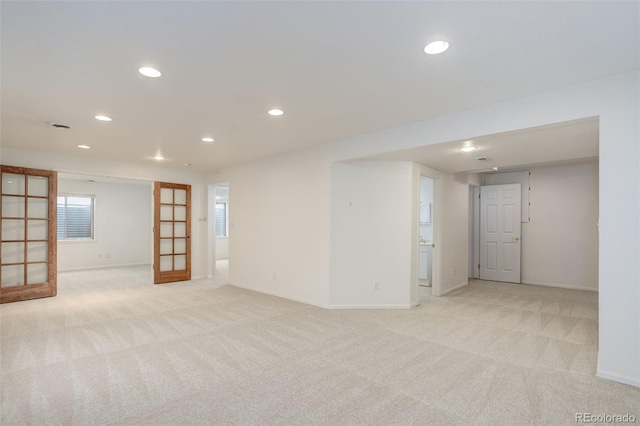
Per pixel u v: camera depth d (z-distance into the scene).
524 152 4.15
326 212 4.81
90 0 1.72
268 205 5.79
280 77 2.65
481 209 7.40
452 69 2.51
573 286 6.36
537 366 2.90
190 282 6.87
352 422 2.10
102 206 9.16
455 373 2.76
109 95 3.01
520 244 6.91
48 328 3.87
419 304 5.07
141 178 6.55
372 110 3.39
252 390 2.47
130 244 9.67
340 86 2.82
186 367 2.85
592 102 2.70
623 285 2.57
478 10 1.81
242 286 6.34
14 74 2.60
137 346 3.32
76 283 6.74
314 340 3.49
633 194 2.52
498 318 4.33
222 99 3.10
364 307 4.80
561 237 6.52
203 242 7.50
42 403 2.27
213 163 6.36
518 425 2.07
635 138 2.52
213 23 1.94
